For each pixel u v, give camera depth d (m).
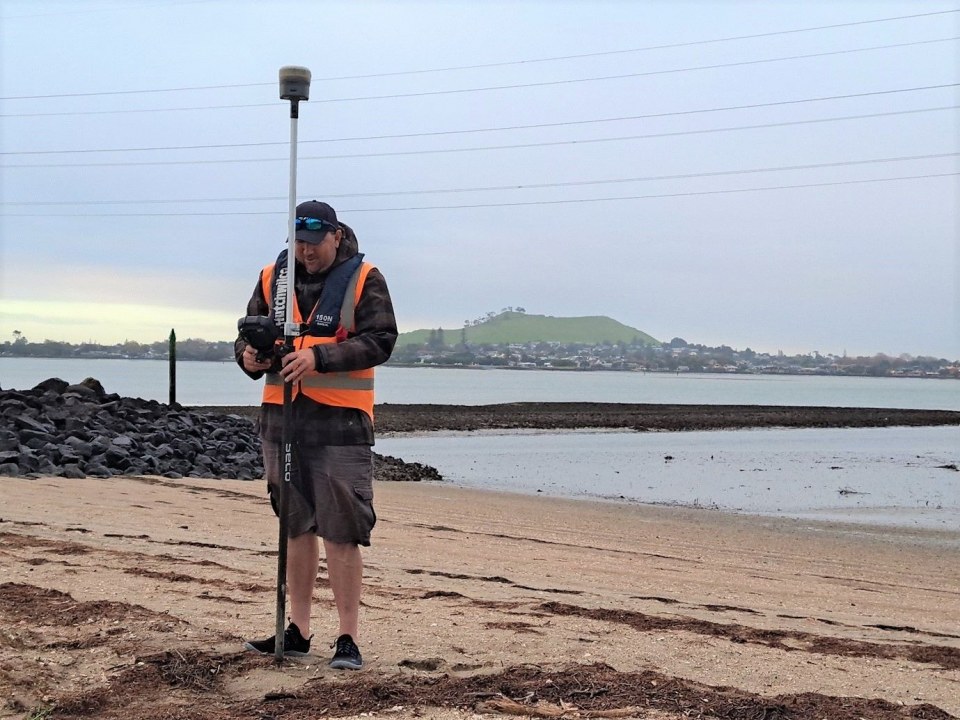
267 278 5.54
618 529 16.92
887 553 15.68
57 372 152.88
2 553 8.14
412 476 26.64
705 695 4.98
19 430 20.36
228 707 4.61
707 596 9.51
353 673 5.04
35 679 4.72
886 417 69.19
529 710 4.64
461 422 53.59
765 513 20.95
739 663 5.74
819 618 8.25
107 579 7.15
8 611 6.03
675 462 33.72
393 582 8.25
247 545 10.01
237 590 7.01
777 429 56.00
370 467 5.26
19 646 5.21
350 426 5.13
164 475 19.70
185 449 22.80
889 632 7.78
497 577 9.03
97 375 146.50
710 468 31.66
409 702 4.71
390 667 5.18
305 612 5.38
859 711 4.91
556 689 4.95
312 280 5.27
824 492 25.33
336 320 5.14
